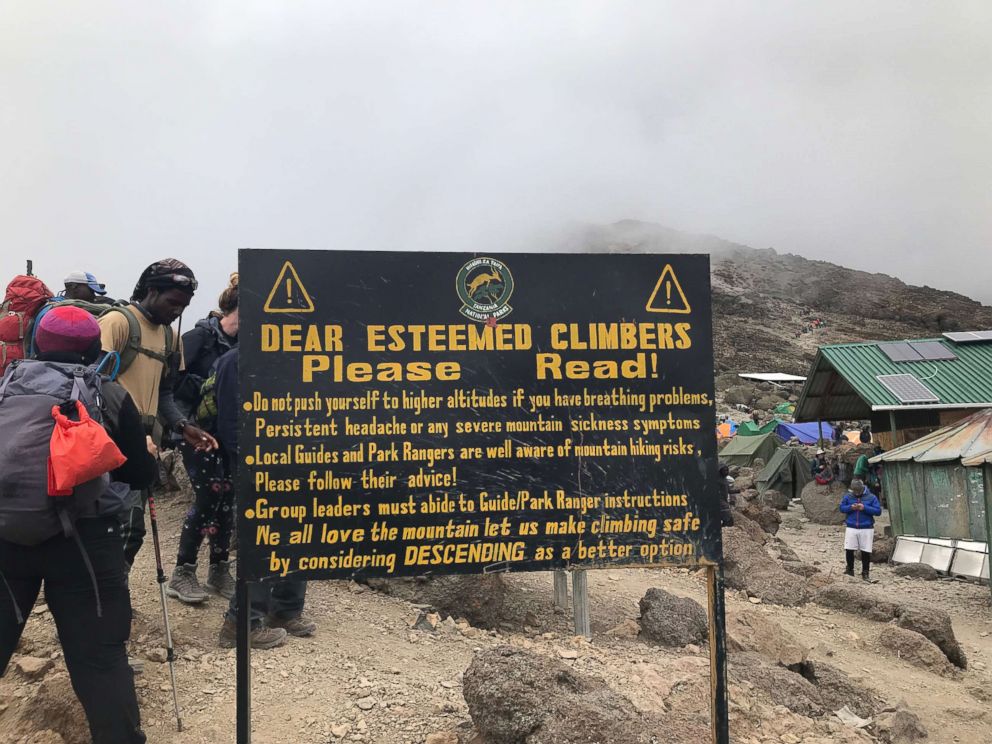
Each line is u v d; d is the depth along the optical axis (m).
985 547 13.52
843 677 5.45
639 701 4.35
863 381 27.67
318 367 3.20
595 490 3.34
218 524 5.00
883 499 24.25
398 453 3.22
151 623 4.56
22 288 4.30
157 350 4.27
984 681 6.68
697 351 3.45
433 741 3.62
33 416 2.92
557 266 3.38
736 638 5.76
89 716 3.00
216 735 3.56
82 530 3.00
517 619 6.11
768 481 29.73
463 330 3.30
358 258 3.25
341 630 5.04
